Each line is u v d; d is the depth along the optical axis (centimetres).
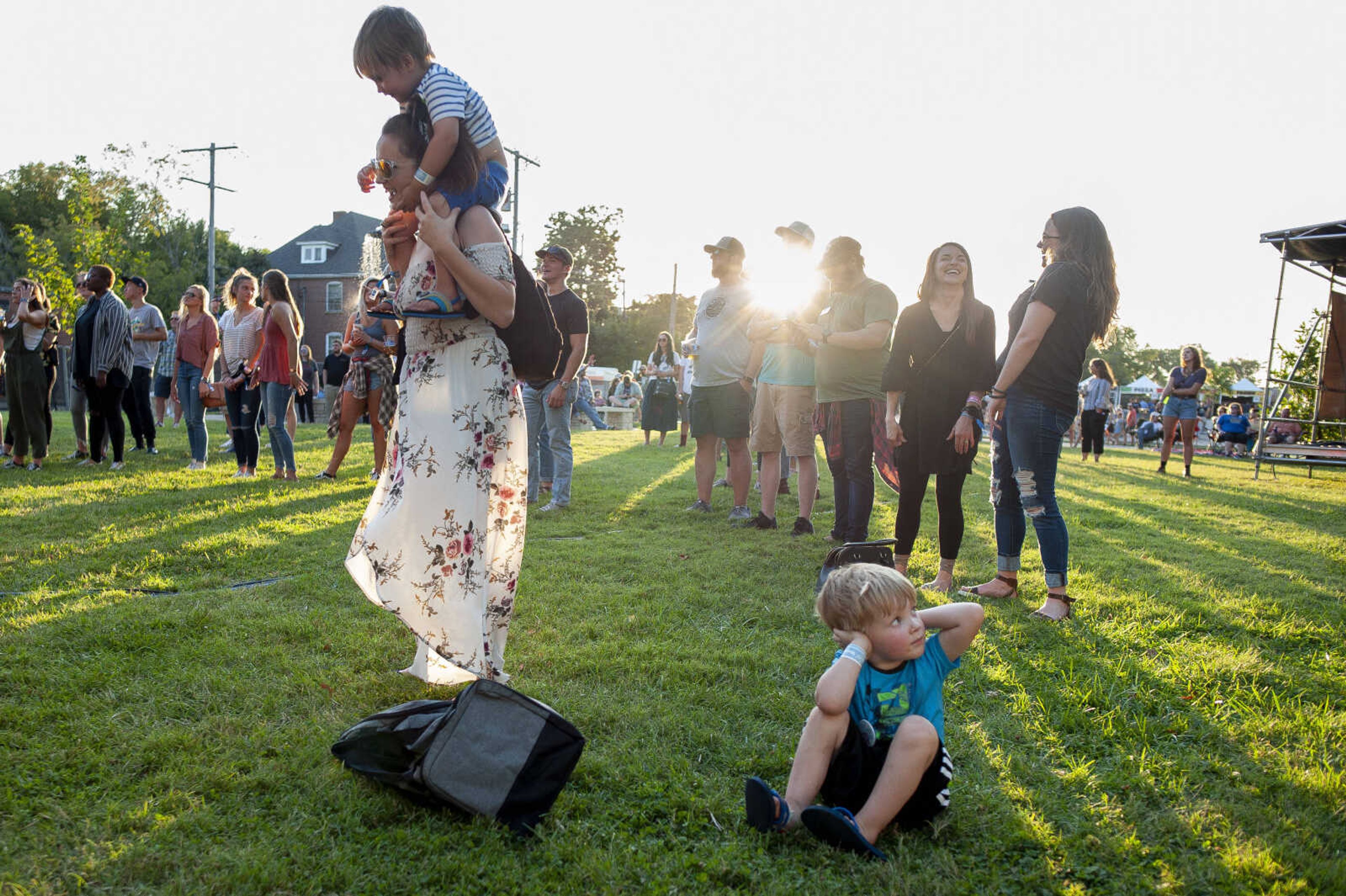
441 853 215
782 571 512
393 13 262
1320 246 1327
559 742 237
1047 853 222
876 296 550
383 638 364
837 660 228
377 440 838
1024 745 286
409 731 239
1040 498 436
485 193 270
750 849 220
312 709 293
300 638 365
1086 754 282
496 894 199
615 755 268
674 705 307
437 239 250
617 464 1143
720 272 681
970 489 984
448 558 264
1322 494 1073
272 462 979
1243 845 224
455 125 256
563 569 506
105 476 809
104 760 251
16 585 433
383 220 271
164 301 4812
